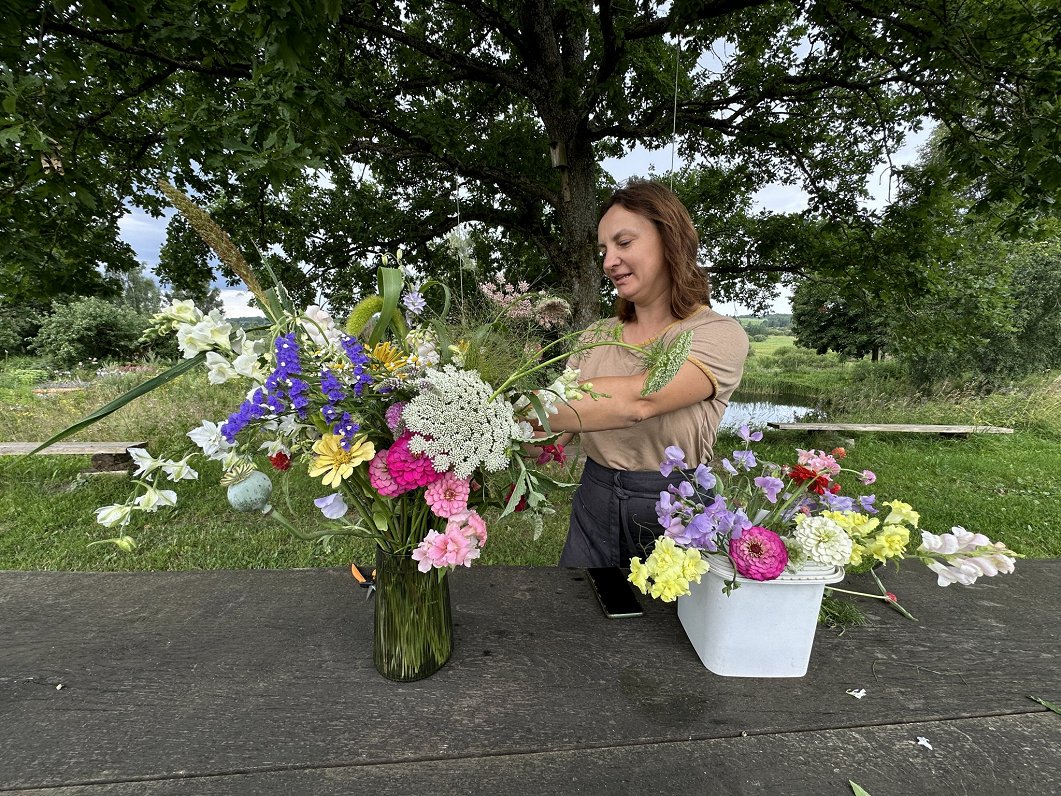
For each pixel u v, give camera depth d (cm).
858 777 62
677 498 81
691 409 105
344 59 364
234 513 305
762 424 638
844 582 113
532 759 64
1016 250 681
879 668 83
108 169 308
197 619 95
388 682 78
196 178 356
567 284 427
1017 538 300
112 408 52
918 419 661
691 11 288
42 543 266
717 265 559
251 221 430
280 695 75
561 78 408
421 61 447
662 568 68
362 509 71
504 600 103
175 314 59
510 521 298
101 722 70
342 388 57
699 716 72
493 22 385
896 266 444
